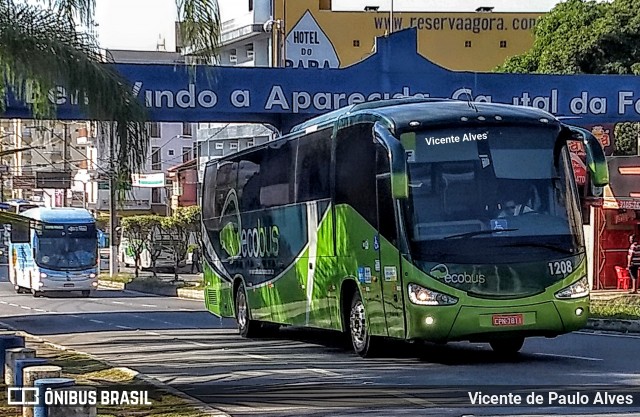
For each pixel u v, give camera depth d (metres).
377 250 16.06
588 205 35.34
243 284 23.27
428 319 14.88
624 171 35.19
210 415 11.05
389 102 17.14
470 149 15.45
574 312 15.30
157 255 54.09
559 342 19.64
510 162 15.50
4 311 35.28
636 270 33.25
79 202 83.06
